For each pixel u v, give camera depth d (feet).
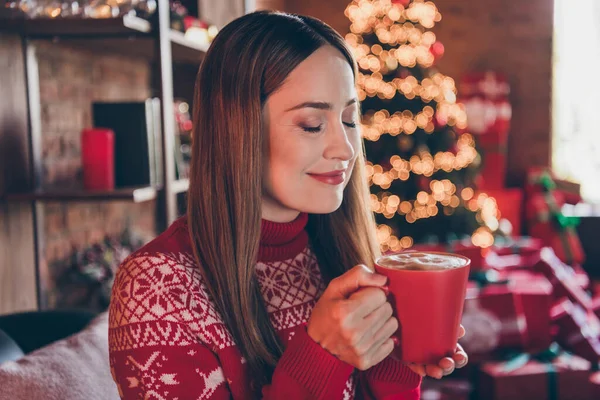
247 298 2.54
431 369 2.09
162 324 2.34
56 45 5.96
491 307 6.60
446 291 2.01
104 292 6.09
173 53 6.63
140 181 5.82
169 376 2.31
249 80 2.44
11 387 2.68
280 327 2.73
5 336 3.52
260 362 2.55
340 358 2.16
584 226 12.70
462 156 13.15
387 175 12.90
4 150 5.20
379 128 12.79
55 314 4.11
